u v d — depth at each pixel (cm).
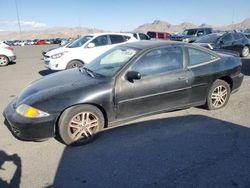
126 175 324
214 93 524
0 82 909
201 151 374
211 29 2270
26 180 320
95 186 306
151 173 326
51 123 379
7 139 429
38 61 1576
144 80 430
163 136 423
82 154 377
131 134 434
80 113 396
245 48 1408
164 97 454
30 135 381
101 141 413
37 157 372
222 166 336
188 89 476
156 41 494
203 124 467
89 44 1005
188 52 482
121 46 506
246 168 330
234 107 554
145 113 446
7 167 348
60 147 399
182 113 520
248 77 867
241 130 441
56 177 325
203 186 299
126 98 420
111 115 417
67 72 497
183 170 330
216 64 510
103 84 406
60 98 384
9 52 1378
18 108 393
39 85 440
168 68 455
